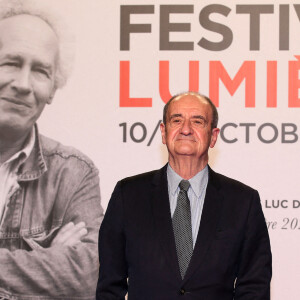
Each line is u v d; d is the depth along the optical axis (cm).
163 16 317
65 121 317
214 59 314
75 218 312
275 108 310
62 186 314
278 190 307
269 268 196
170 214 195
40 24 320
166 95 315
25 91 317
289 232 305
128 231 194
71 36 320
